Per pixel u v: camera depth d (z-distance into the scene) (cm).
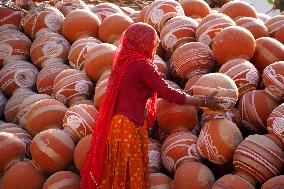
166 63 583
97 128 373
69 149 446
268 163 378
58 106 497
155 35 369
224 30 500
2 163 453
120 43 374
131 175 371
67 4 736
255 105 436
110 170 372
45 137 443
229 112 468
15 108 575
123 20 616
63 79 540
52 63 611
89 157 382
